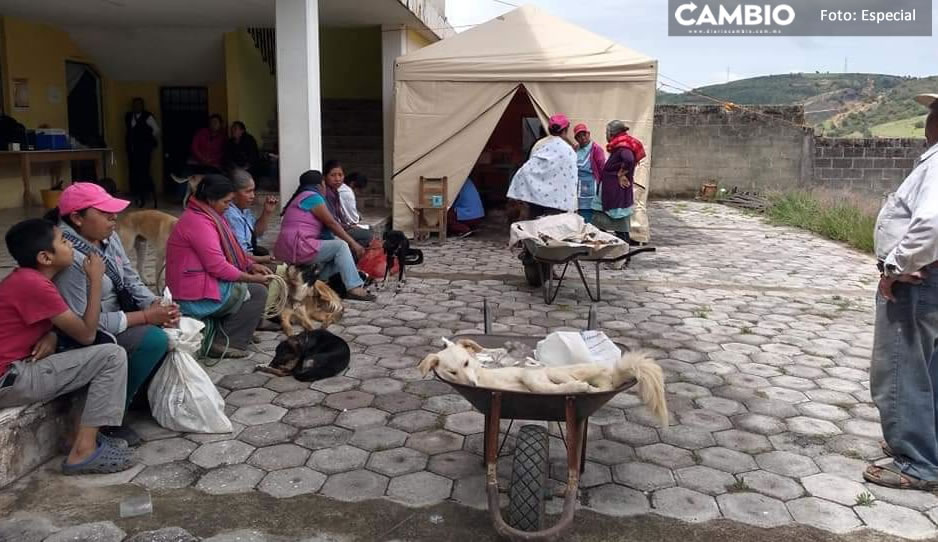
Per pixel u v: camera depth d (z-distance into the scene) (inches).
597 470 152.4
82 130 521.3
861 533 131.6
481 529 130.6
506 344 149.2
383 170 530.9
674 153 708.7
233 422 171.3
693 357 226.8
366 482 145.9
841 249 438.0
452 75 423.8
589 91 417.7
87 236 153.7
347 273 281.1
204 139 499.8
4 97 444.5
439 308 277.6
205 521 131.6
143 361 160.2
